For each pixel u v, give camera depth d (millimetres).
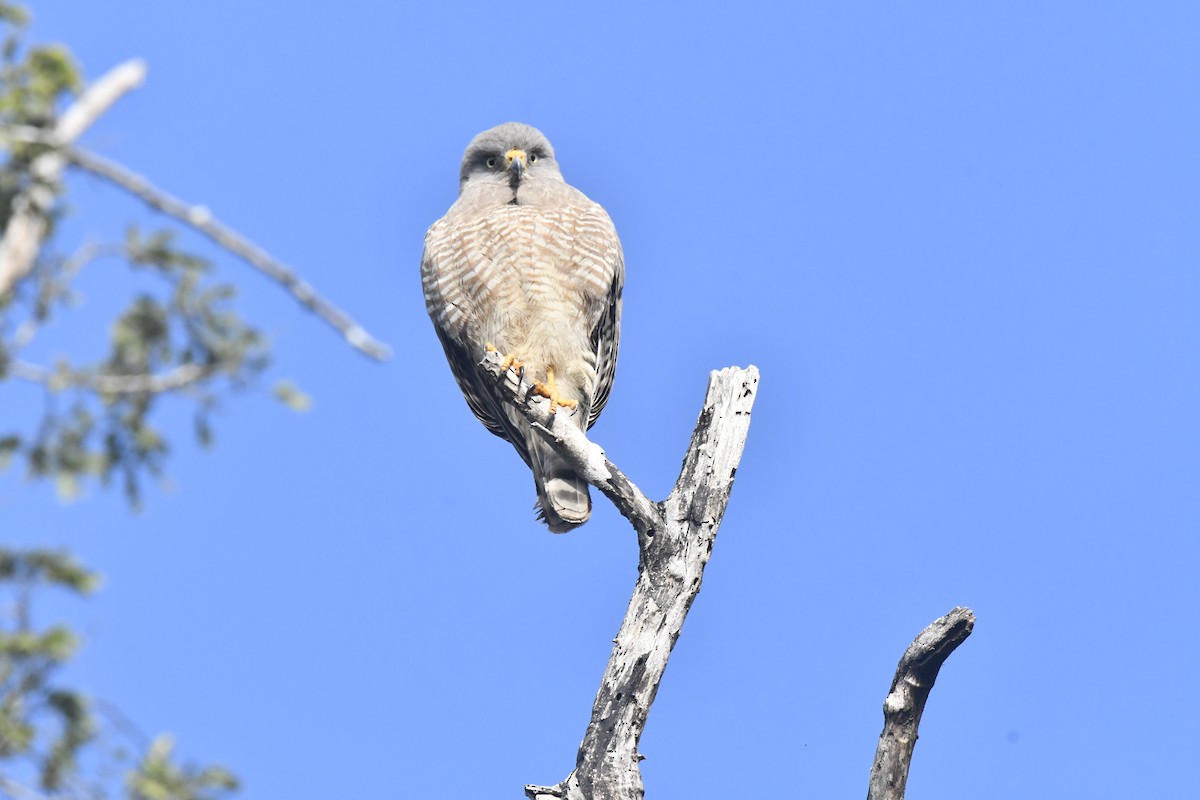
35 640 6254
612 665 11719
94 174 6066
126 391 6645
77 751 6293
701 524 12078
